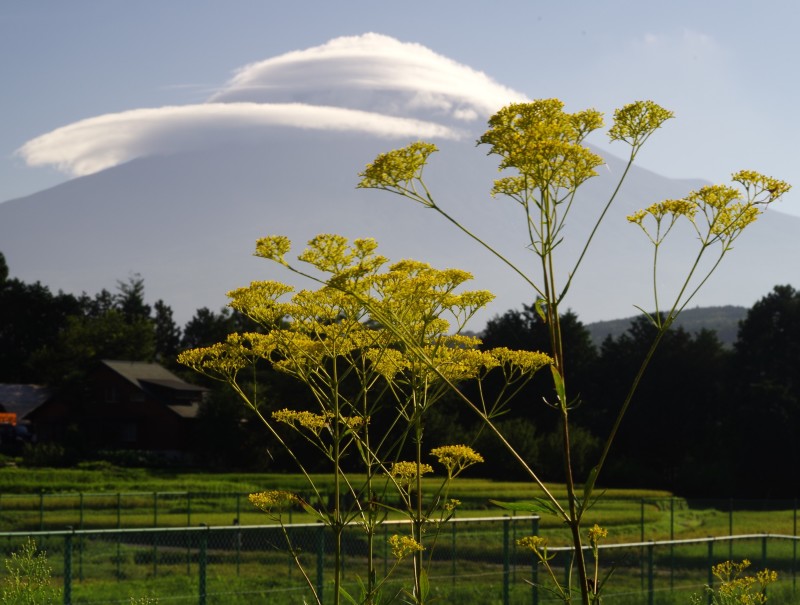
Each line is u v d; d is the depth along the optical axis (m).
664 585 21.03
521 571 21.30
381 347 6.59
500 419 66.06
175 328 153.75
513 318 85.25
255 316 6.66
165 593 18.45
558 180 5.07
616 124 5.24
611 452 64.25
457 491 43.47
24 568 9.55
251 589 19.06
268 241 5.87
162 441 77.44
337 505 6.29
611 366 78.06
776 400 66.00
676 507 49.97
